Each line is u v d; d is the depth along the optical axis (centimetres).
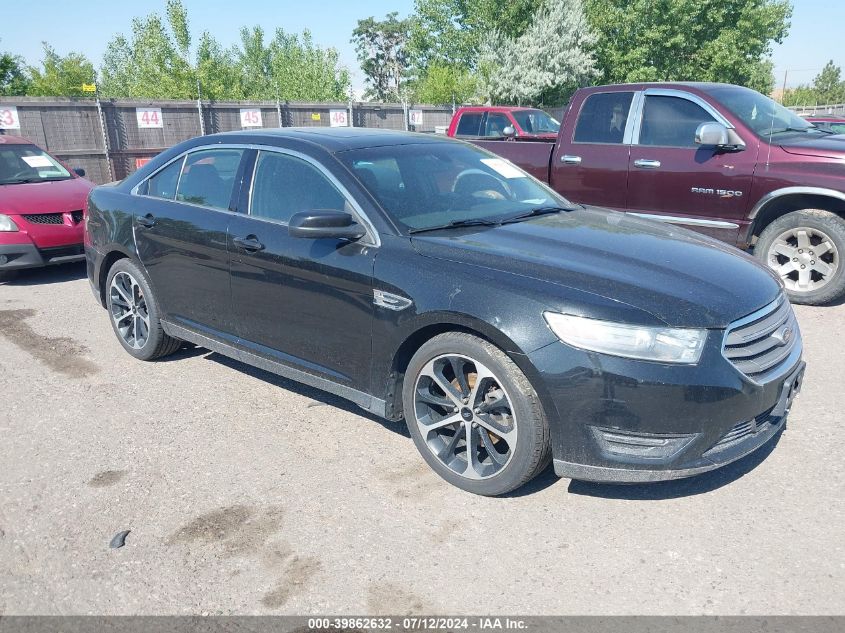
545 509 322
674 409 285
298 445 390
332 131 447
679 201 678
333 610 262
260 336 419
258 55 6206
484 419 323
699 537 298
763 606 256
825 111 3250
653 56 4034
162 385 480
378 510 325
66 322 637
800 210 618
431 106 2416
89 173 1681
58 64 3956
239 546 301
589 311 291
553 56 3234
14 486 353
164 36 3008
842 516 310
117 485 352
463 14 4450
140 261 493
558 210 429
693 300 298
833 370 476
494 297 308
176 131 1814
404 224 361
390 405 363
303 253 379
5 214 754
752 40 4138
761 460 360
